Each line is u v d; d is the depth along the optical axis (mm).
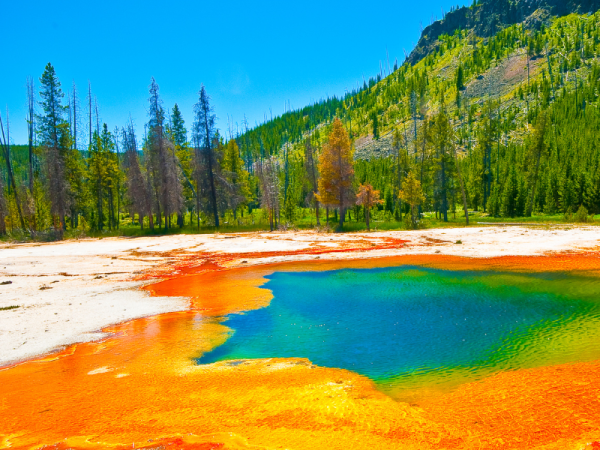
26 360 7402
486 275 14531
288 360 7262
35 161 57469
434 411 5113
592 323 8688
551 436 4375
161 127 40000
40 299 12141
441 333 8516
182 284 14898
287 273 16875
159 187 42000
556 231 29000
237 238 32281
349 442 4398
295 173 105125
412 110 134500
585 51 144000
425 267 16766
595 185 53781
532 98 131625
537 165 65375
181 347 8102
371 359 7188
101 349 7980
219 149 43844
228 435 4637
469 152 109312
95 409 5441
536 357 6902
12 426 5016
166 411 5336
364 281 14484
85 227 42812
